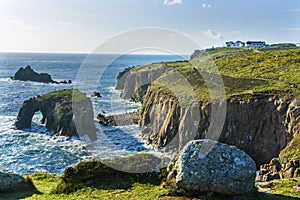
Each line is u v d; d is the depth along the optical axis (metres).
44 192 11.05
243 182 9.74
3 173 11.45
